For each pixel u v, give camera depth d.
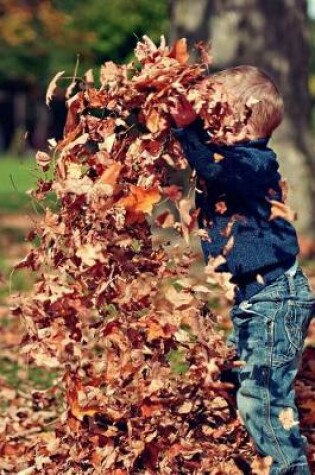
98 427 6.12
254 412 5.95
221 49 20.44
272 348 5.92
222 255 6.02
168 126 5.92
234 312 6.07
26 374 9.91
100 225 5.81
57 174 5.84
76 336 5.87
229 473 6.20
